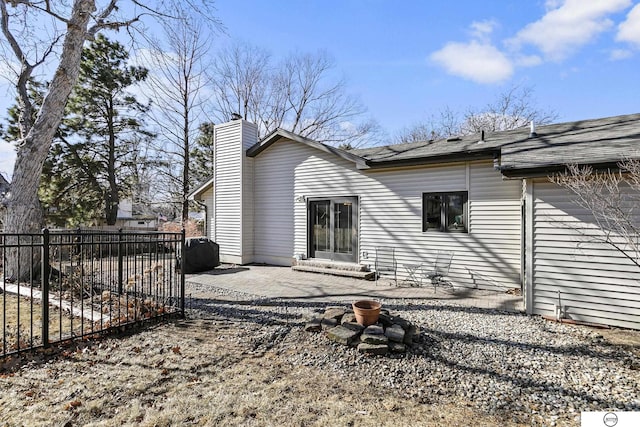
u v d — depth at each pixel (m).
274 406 2.67
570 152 5.00
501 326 4.58
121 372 3.18
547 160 4.76
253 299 6.23
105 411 2.53
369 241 8.55
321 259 9.48
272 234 10.53
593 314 4.64
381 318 4.21
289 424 2.43
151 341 3.99
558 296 4.88
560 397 2.82
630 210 4.38
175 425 2.39
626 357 3.59
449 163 7.30
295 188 10.01
